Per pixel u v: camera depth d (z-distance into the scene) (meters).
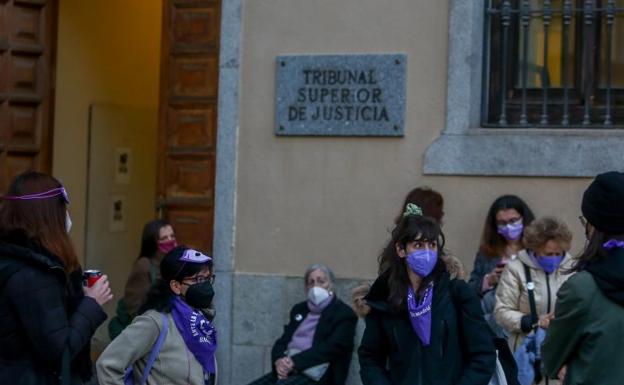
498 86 7.50
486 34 7.49
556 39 7.43
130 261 10.25
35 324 4.44
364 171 7.52
